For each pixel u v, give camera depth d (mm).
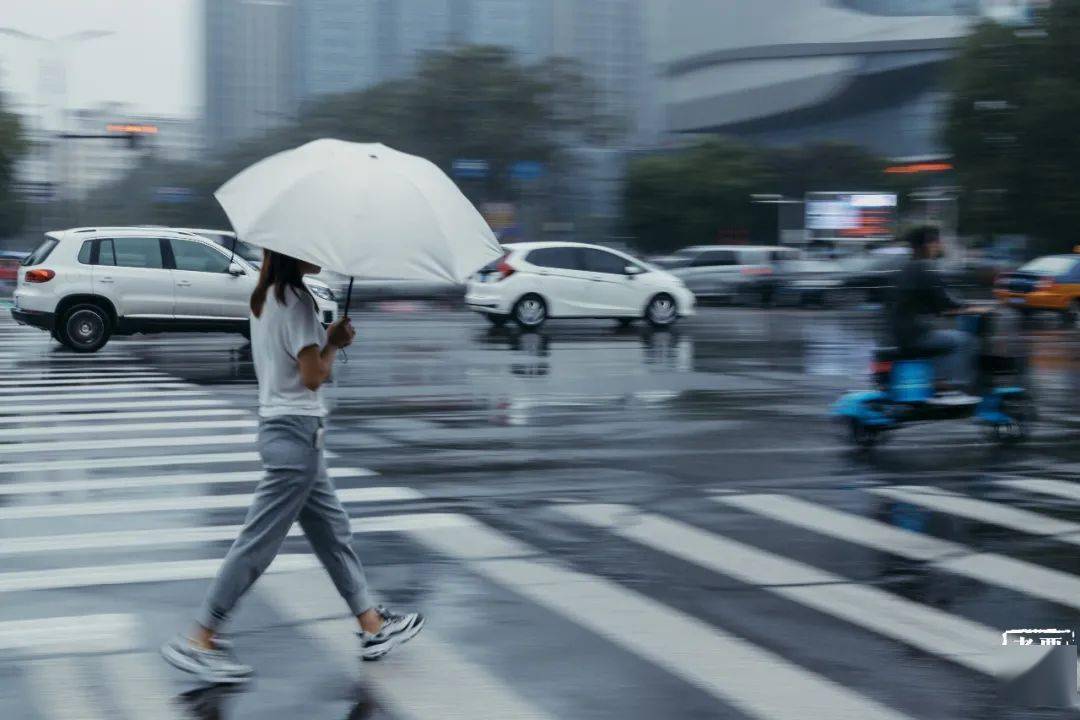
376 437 11086
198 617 4891
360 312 31797
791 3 107000
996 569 6660
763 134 109750
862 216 65750
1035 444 11195
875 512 8117
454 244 4723
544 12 143375
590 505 8195
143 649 5180
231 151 106500
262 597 5922
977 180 51000
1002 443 11219
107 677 4844
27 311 18422
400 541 7117
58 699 4594
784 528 7613
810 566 6680
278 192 4613
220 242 21016
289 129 92000
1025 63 49938
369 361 18328
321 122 87125
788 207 72062
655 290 25281
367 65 143625
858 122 105938
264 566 4918
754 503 8367
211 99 190000
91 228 18859
